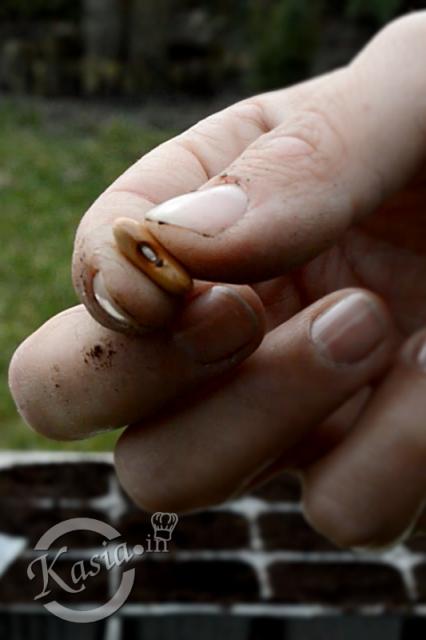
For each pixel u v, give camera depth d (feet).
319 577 1.44
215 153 0.91
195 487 0.94
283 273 0.80
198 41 7.13
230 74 6.99
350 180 0.84
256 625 1.36
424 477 0.98
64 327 0.88
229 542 1.49
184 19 7.29
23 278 3.59
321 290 1.06
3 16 7.66
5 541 1.43
